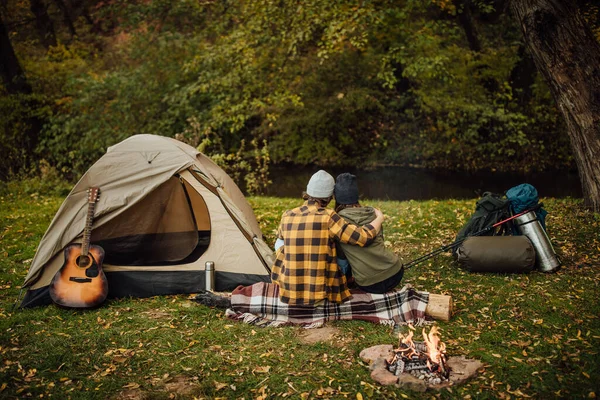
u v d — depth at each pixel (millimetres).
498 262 5250
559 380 3418
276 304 4496
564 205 7676
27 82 14672
